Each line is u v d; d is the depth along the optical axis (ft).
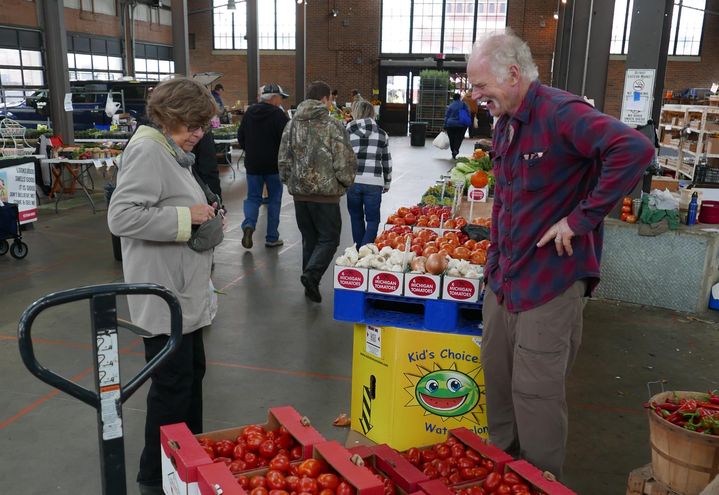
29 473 8.66
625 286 16.66
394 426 8.80
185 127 7.02
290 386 11.43
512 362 7.50
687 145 32.04
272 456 6.56
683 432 6.95
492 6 79.46
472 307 8.67
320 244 15.69
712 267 16.02
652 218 16.10
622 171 5.95
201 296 7.39
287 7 83.97
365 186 18.28
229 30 86.28
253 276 18.42
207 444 6.73
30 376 11.60
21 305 15.66
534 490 6.20
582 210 6.24
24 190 23.49
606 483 8.74
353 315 8.93
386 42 82.89
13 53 54.44
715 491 5.69
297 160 15.12
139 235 6.77
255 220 20.89
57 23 32.07
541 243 6.53
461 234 11.19
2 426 9.86
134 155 6.82
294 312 15.38
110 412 5.09
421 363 8.66
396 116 77.87
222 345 13.28
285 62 85.20
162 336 7.18
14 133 31.30
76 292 4.83
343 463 5.92
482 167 20.47
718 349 13.70
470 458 6.86
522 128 6.66
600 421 10.46
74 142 36.01
